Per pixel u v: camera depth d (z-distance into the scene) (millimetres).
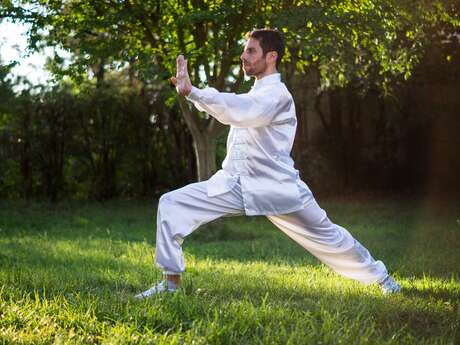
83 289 4859
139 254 8117
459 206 14648
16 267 6402
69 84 17078
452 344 3443
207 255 8469
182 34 10258
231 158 4645
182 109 10766
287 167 4598
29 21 9672
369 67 14578
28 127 17016
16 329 3717
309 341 3406
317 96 18062
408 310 4164
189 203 4516
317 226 4723
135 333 3547
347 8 9773
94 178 17719
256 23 9508
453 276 6305
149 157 17641
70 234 11180
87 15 10398
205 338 3436
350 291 4879
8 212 14453
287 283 5391
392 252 8320
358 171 18781
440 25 15016
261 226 12281
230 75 12734
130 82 17641
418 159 18531
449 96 17328
